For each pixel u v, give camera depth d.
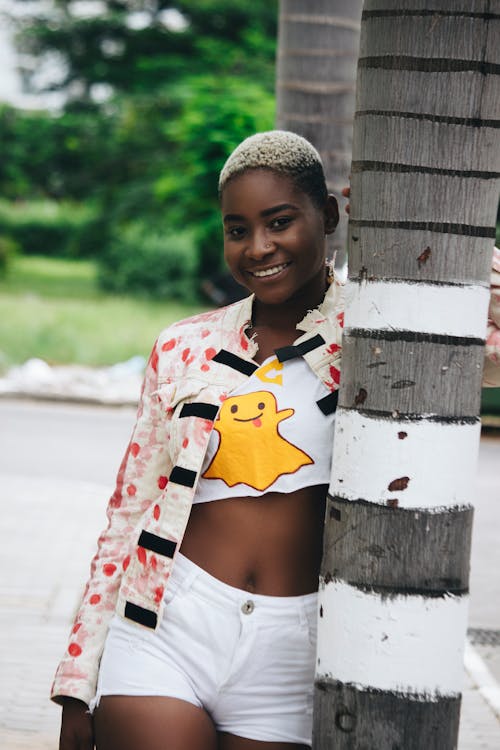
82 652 2.47
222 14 27.39
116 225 29.16
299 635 2.33
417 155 2.00
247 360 2.37
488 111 2.00
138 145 29.77
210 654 2.32
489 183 2.03
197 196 17.77
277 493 2.32
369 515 2.05
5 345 18.44
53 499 8.95
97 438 12.07
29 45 30.81
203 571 2.33
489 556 7.80
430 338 2.01
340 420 2.12
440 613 2.06
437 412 2.03
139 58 28.50
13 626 5.66
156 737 2.27
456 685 2.11
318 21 5.03
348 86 5.08
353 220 2.09
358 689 2.08
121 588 2.40
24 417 13.31
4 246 28.61
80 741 2.47
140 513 2.49
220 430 2.32
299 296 2.42
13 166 31.78
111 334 19.95
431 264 2.01
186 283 25.22
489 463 11.67
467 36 1.98
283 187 2.32
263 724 2.35
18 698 4.75
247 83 18.33
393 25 2.00
